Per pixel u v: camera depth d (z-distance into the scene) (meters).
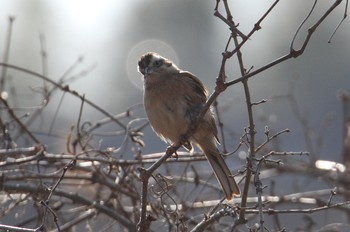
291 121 23.52
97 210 10.98
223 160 10.42
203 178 13.06
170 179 10.57
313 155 13.34
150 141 22.02
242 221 8.41
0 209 11.24
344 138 13.07
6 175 10.68
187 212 10.98
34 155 11.01
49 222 11.01
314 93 29.86
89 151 10.85
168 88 10.55
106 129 20.66
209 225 9.19
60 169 10.95
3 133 11.23
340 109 27.78
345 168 12.91
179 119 10.50
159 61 10.71
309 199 12.02
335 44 32.06
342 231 13.80
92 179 11.02
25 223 11.07
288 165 13.29
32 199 11.01
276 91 27.88
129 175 10.97
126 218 10.82
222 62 8.03
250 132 8.09
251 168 8.07
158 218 10.27
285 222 14.89
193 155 11.17
